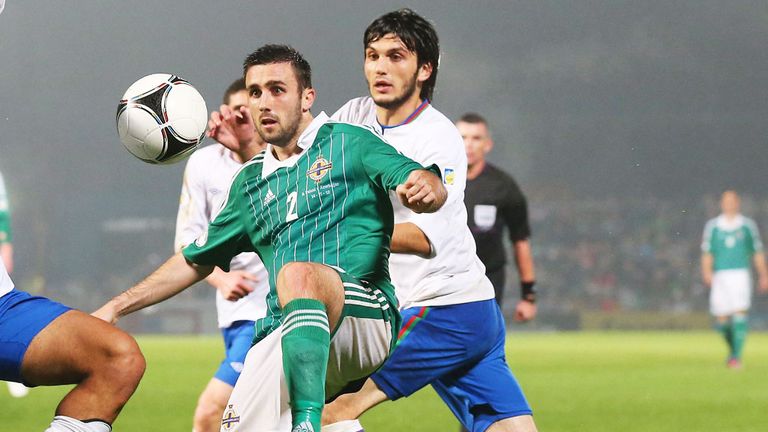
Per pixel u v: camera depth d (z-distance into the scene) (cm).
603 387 3947
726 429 2697
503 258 2925
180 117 1614
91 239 13762
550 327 11319
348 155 1352
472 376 1706
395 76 1623
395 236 1482
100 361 1302
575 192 15562
